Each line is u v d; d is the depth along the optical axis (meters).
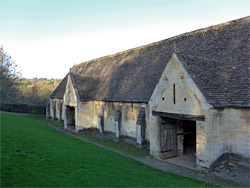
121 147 19.28
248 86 12.09
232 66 14.03
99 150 16.86
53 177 8.59
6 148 11.14
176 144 16.16
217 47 16.91
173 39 22.70
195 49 18.83
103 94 25.28
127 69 25.28
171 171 12.94
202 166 12.11
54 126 31.77
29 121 30.72
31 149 12.07
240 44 15.30
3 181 7.55
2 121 19.72
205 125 11.81
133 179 10.04
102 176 9.74
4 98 49.47
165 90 14.45
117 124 21.80
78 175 9.34
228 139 12.59
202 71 13.20
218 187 9.98
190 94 12.64
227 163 12.56
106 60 32.25
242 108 11.89
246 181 10.59
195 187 9.70
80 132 27.00
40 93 55.25
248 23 16.36
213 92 12.15
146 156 16.25
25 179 7.97
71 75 29.06
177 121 16.19
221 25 18.58
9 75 45.97
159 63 20.92
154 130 15.63
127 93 21.33
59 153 12.70
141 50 26.12
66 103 29.84
